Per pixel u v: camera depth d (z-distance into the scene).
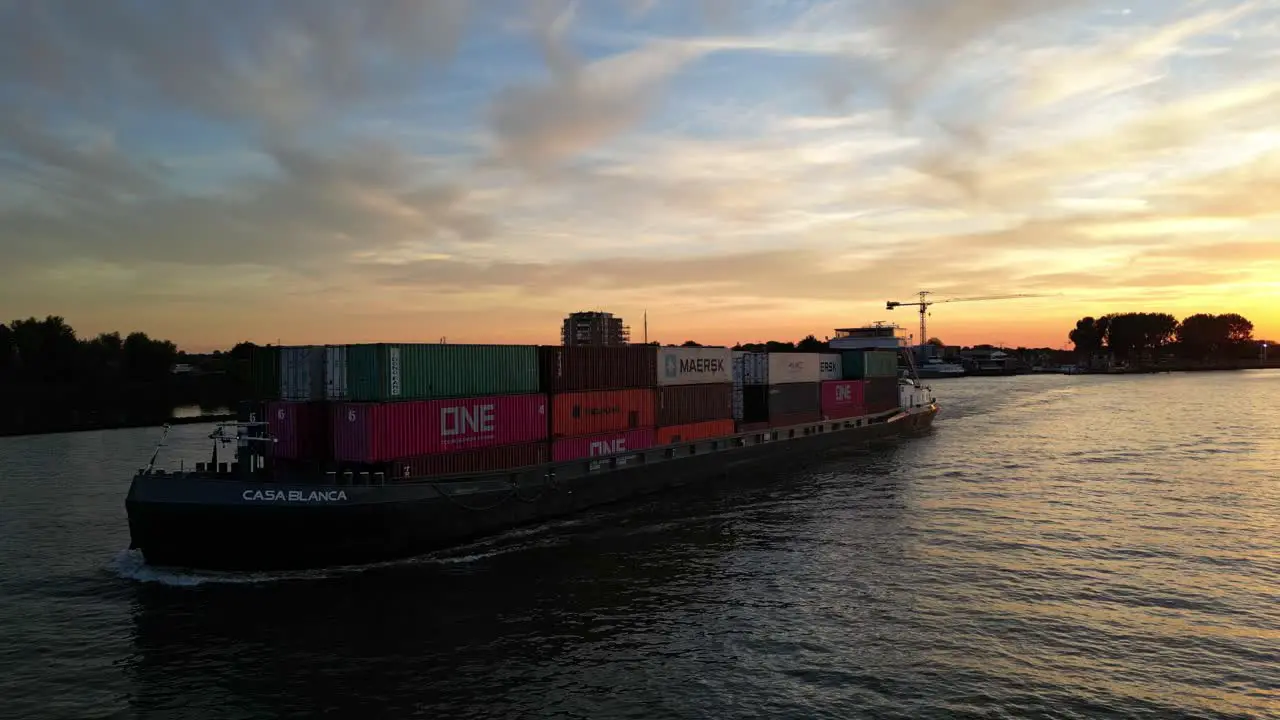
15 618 23.72
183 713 17.94
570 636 22.27
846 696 18.47
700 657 20.81
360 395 29.50
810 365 58.91
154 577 27.08
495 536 32.25
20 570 28.56
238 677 19.70
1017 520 35.53
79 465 57.81
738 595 25.64
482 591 26.00
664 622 23.30
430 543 29.72
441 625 23.03
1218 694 18.41
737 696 18.56
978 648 21.11
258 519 26.12
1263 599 24.73
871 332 85.75
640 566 28.86
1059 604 24.39
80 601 25.14
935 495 41.97
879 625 22.84
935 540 32.12
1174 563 28.62
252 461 32.22
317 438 30.38
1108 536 32.47
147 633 22.45
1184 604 24.33
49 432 84.50
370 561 28.27
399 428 29.19
